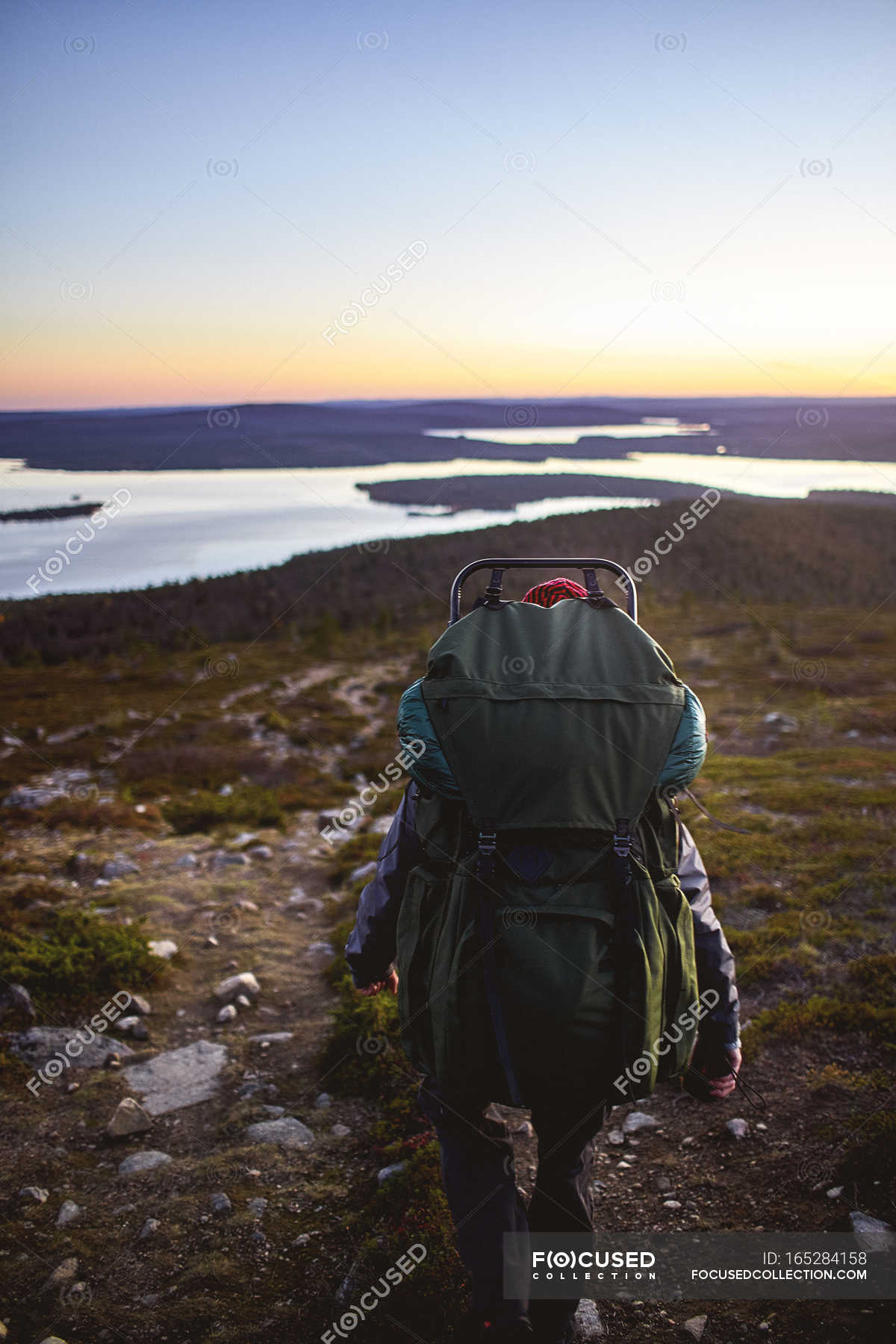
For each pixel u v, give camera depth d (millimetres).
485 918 1866
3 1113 3682
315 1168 3314
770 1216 2826
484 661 2115
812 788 9047
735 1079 2268
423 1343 2410
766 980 4465
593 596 2346
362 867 6852
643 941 1854
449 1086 1912
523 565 2465
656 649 2180
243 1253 2824
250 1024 4527
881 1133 3066
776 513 111500
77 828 8586
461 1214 2014
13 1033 4281
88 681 35250
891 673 29438
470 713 1991
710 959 2143
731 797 8766
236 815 8961
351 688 30219
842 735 16219
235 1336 2467
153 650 45125
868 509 115188
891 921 5094
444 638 2195
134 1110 3641
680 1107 3541
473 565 2477
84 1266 2781
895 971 4344
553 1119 1984
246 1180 3227
